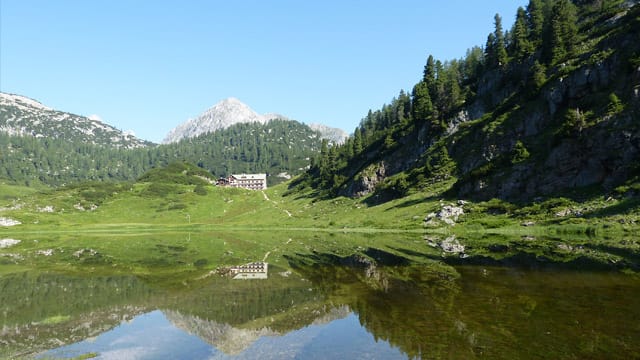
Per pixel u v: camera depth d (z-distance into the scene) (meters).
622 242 53.59
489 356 16.05
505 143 116.19
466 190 107.31
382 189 144.25
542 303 24.55
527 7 174.75
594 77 98.81
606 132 82.25
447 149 137.75
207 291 34.16
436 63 187.25
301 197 199.38
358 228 112.12
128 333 22.67
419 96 165.75
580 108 97.69
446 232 87.50
